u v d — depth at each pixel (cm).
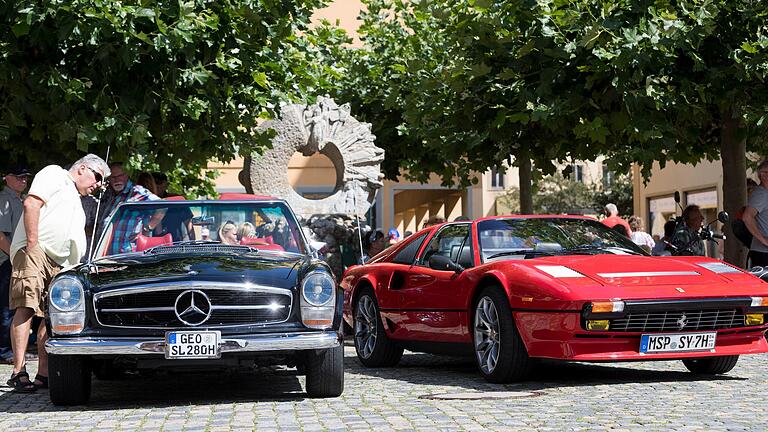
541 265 874
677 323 826
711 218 3022
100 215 1166
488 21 1465
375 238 1753
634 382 865
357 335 1120
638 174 3712
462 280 933
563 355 815
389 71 2203
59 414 757
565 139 1570
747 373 922
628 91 1334
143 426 677
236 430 651
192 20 1254
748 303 837
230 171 3281
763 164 1173
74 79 1248
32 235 905
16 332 909
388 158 2292
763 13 1349
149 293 763
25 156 1446
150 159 1335
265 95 1424
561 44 1390
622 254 939
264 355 771
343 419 689
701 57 1377
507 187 5853
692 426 626
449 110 1639
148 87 1309
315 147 1786
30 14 1181
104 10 1175
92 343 754
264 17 1380
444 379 945
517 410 708
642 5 1335
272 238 896
